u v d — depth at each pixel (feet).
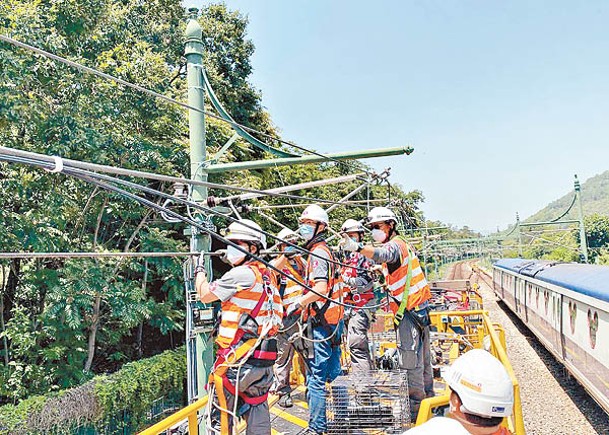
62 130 34.40
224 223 38.27
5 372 34.37
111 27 42.52
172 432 16.70
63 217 37.09
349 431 15.99
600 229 155.74
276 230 58.95
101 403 33.32
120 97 38.47
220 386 12.82
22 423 28.71
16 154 7.18
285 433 17.37
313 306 16.81
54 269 39.06
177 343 55.06
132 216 41.68
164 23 60.49
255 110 69.26
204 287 13.14
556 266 53.72
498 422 8.13
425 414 12.93
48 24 37.11
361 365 19.97
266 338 13.15
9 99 31.04
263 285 13.46
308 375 16.57
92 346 39.68
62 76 34.86
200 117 23.49
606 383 31.78
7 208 35.32
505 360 17.42
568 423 35.73
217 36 69.87
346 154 22.81
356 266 20.95
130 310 37.96
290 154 24.39
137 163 39.22
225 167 23.07
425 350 18.62
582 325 37.01
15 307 38.70
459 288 56.18
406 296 17.29
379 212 18.10
